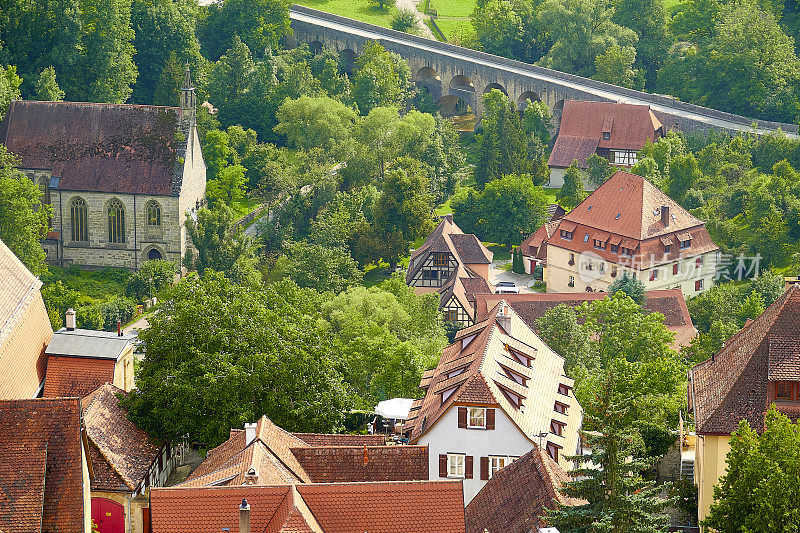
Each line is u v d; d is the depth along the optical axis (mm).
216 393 123812
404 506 92312
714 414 105750
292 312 142000
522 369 126125
